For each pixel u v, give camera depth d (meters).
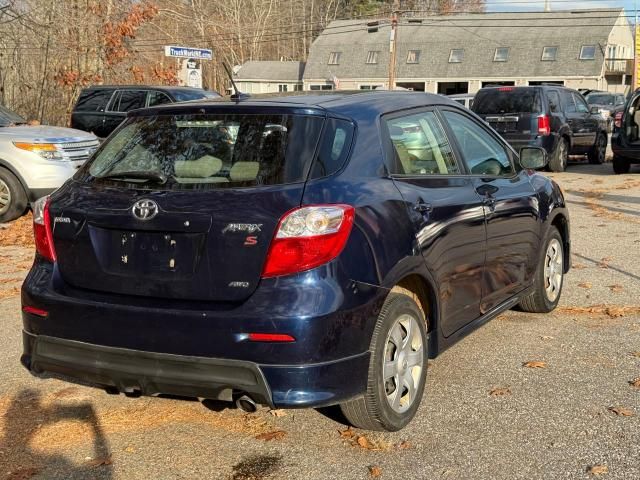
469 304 4.84
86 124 16.12
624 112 16.38
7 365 5.30
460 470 3.74
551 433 4.12
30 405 4.62
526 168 6.04
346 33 67.75
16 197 11.05
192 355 3.60
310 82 67.19
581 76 56.72
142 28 28.28
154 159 4.02
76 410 4.54
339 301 3.57
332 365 3.56
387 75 64.06
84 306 3.83
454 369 5.11
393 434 4.14
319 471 3.77
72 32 22.69
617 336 5.76
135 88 15.84
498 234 5.17
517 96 16.61
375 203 3.89
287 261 3.52
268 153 3.82
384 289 3.81
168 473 3.78
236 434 4.20
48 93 23.98
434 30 63.84
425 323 4.30
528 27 60.31
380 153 4.17
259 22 70.88
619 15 58.31
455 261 4.57
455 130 5.14
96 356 3.82
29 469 3.83
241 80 70.00
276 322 3.47
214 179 3.79
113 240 3.85
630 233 9.79
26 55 24.78
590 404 4.50
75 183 4.18
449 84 64.19
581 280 7.45
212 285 3.61
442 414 4.39
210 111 4.10
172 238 3.70
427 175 4.54
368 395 3.84
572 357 5.31
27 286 4.08
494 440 4.05
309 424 4.30
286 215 3.55
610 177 16.17
